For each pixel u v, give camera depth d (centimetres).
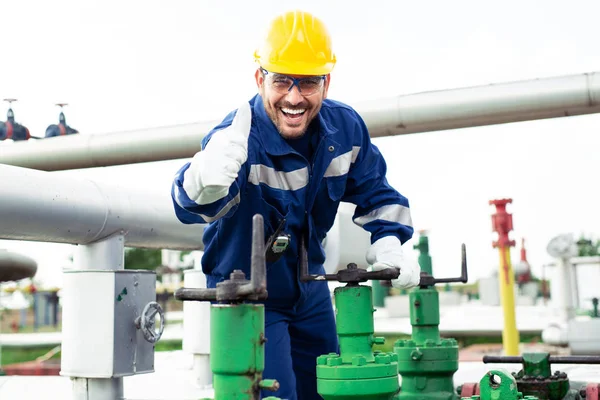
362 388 223
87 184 286
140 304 289
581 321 817
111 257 296
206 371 387
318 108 242
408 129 417
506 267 655
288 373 261
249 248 257
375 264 258
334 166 256
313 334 282
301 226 256
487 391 242
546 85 390
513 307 656
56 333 1664
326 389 227
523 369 303
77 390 285
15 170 256
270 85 237
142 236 317
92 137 471
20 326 1948
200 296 185
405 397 305
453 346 304
